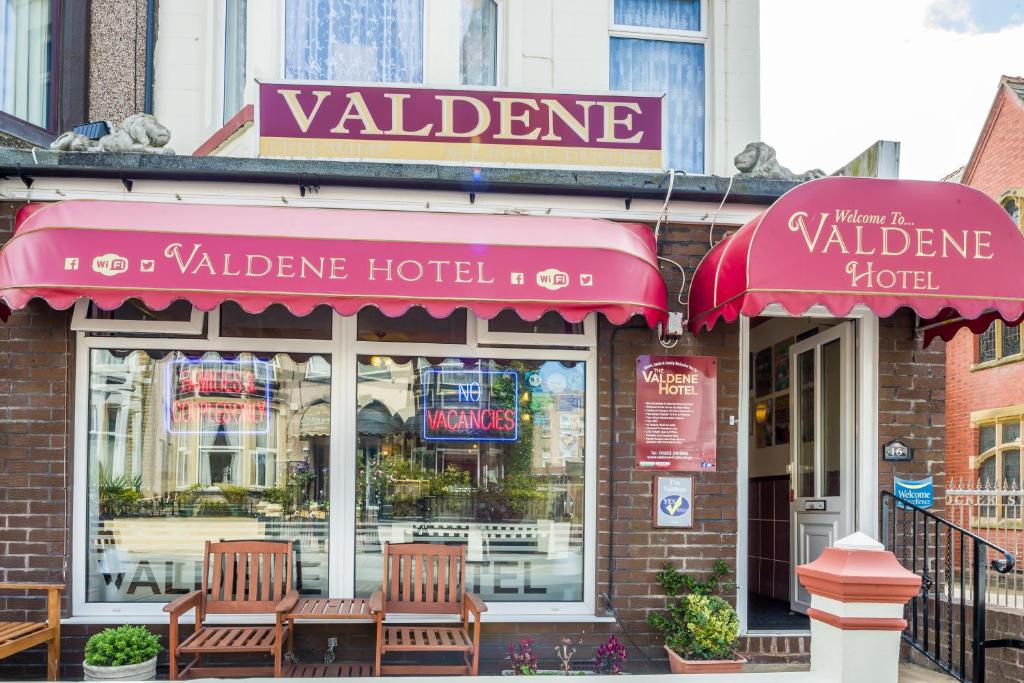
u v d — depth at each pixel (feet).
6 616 21.20
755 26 27.71
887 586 9.97
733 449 22.79
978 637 20.39
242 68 25.79
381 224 19.74
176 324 22.22
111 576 21.94
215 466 22.38
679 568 22.50
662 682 11.46
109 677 18.49
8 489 21.42
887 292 18.69
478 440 22.90
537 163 22.71
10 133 26.86
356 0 24.82
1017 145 51.39
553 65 26.40
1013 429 50.06
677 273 22.98
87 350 22.09
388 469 22.63
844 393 24.27
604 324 22.86
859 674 10.02
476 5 26.21
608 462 22.57
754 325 31.32
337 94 22.25
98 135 25.16
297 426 22.50
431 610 21.16
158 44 26.05
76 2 28.99
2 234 21.68
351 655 21.58
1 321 21.50
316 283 18.99
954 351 55.83
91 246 18.74
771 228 18.71
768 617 25.89
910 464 23.48
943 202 18.98
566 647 21.58
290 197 22.04
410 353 22.82
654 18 27.63
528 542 22.76
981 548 21.68
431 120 22.44
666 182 22.41
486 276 19.33
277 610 18.58
